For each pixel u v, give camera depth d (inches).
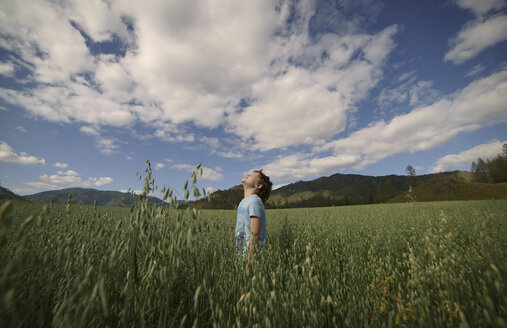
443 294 54.5
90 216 78.7
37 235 63.6
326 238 140.3
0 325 31.4
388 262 85.8
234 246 87.1
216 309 46.0
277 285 58.2
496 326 38.1
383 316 55.4
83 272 41.9
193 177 57.4
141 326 42.3
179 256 52.0
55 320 35.1
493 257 62.4
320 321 49.6
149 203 54.9
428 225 134.4
